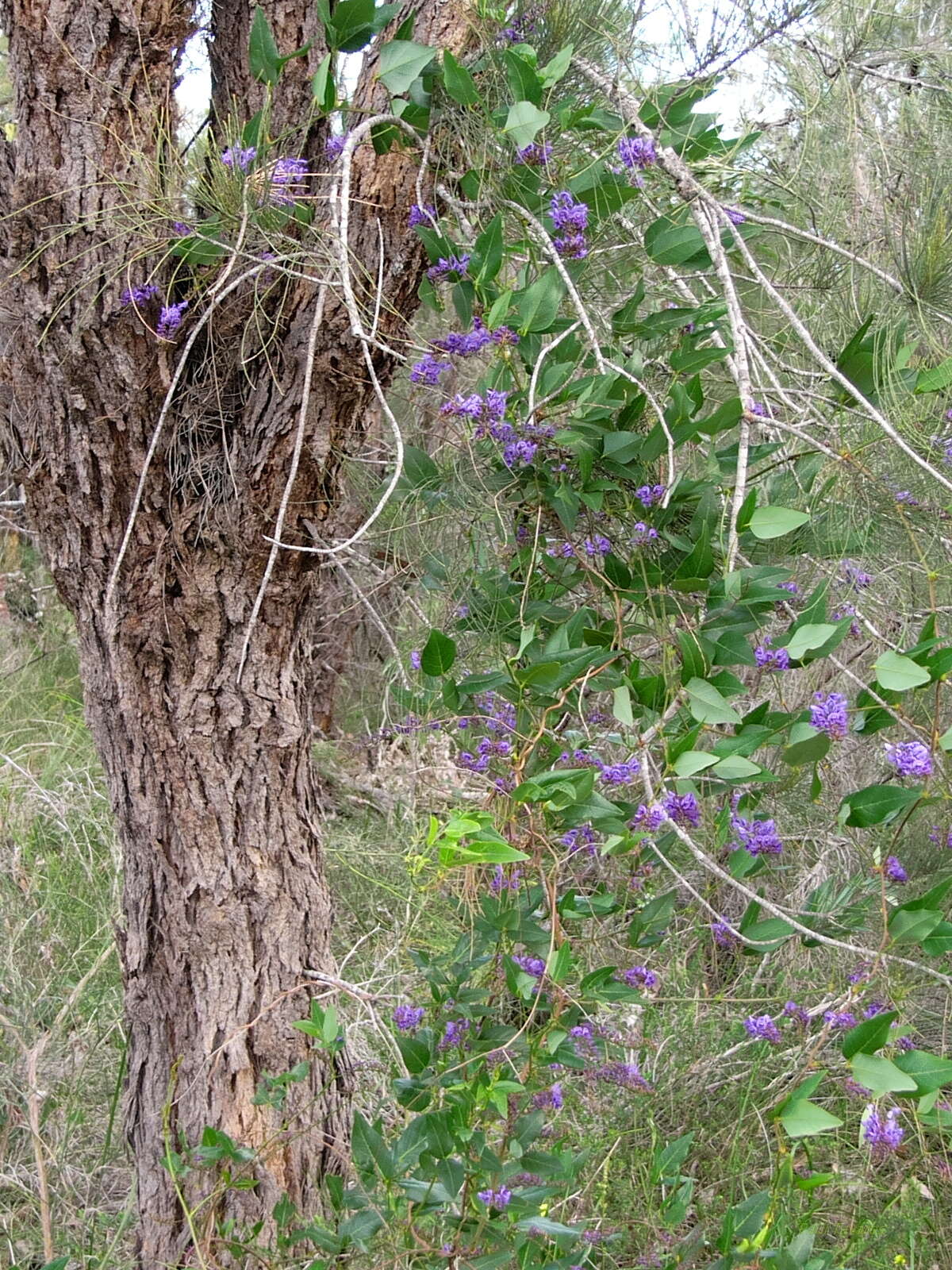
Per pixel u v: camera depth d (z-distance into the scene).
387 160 1.75
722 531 1.61
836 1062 2.24
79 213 1.71
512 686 1.68
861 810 1.54
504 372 1.64
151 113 1.72
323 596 4.31
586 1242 1.89
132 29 1.66
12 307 1.78
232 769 2.10
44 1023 3.01
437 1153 1.55
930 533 1.77
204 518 1.94
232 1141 2.00
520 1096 1.70
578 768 1.70
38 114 1.68
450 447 1.92
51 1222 2.46
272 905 2.15
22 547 5.69
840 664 1.74
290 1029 2.16
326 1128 2.23
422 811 3.41
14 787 3.99
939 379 1.63
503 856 1.40
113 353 1.79
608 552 1.76
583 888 2.16
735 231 1.57
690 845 1.45
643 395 1.65
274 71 1.59
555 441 1.62
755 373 1.78
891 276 1.96
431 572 1.93
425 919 3.21
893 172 2.35
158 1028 2.20
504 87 1.70
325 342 1.82
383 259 1.78
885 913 1.48
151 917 2.15
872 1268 2.15
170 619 1.99
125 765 2.10
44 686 5.42
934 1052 2.24
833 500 1.80
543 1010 1.73
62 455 1.88
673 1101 2.43
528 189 1.70
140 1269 2.27
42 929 3.29
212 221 1.60
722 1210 2.26
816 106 2.17
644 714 1.65
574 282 1.70
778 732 1.57
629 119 1.65
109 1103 2.89
